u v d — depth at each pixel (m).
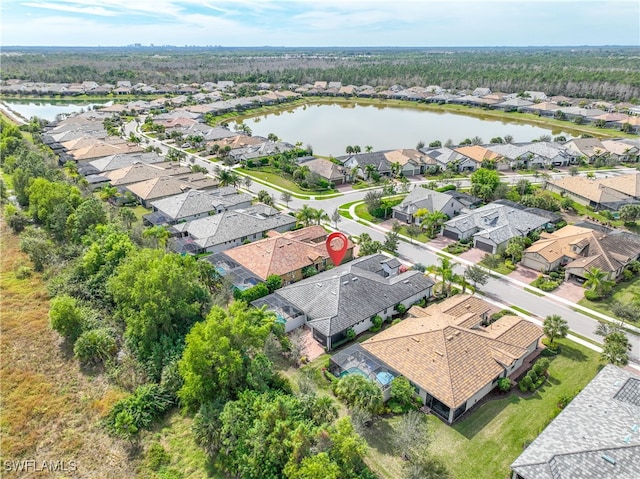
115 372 44.41
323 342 48.69
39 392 42.81
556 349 47.44
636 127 148.25
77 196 77.81
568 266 62.34
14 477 34.41
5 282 61.12
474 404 40.12
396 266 62.59
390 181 108.44
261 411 34.97
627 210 79.50
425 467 31.88
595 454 30.08
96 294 55.47
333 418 36.75
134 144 134.50
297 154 127.44
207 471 34.47
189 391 38.69
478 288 60.41
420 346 42.91
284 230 78.56
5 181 101.81
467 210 84.44
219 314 42.72
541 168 118.12
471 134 161.50
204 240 70.12
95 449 36.88
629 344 45.03
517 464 30.78
